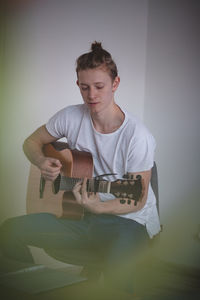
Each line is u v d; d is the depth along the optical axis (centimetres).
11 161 247
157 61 296
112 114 199
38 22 253
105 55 193
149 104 300
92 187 193
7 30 241
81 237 195
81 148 208
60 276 168
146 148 195
